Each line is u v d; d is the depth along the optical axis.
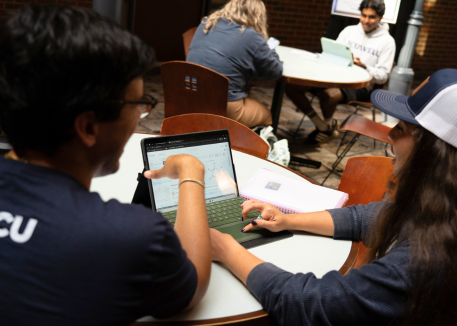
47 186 0.54
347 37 3.98
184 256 0.62
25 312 0.51
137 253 0.53
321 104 3.72
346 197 1.26
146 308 0.58
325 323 0.75
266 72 2.70
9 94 0.49
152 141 1.07
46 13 0.49
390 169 1.50
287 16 6.13
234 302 0.82
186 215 0.73
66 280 0.52
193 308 0.78
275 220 1.05
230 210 1.12
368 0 3.69
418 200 0.75
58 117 0.50
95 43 0.48
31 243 0.52
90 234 0.52
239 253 0.89
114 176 1.23
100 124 0.54
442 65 7.90
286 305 0.78
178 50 5.70
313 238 1.07
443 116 0.71
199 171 0.79
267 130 2.43
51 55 0.47
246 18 2.59
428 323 0.73
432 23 7.36
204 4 5.61
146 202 1.06
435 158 0.73
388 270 0.72
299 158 3.38
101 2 1.85
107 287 0.52
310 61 3.42
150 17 5.33
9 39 0.48
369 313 0.73
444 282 0.69
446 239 0.69
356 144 4.03
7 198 0.54
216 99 2.44
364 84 2.97
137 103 0.56
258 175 1.33
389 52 3.75
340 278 0.77
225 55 2.59
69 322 0.52
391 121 4.96
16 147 0.55
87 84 0.49
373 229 1.06
